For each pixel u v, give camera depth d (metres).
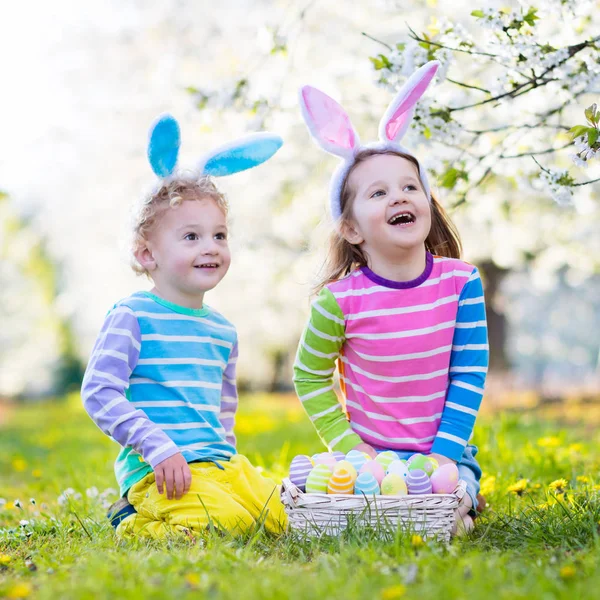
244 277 9.12
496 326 12.34
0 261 21.75
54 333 22.20
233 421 3.11
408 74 3.22
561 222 8.00
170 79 6.95
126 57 8.04
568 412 8.59
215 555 2.08
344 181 2.94
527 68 3.15
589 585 1.71
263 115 4.24
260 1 6.86
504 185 6.55
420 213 2.82
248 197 7.08
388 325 2.82
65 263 20.55
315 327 2.88
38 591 1.83
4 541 2.64
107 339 2.78
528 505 2.86
